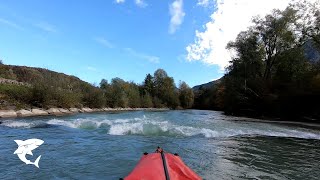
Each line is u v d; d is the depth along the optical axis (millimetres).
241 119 29672
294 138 14578
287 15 38438
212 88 84562
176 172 4391
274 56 40656
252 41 42812
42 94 28438
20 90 27156
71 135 12508
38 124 15984
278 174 7238
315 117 31109
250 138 13648
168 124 16625
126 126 14805
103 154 8812
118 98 50312
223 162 8328
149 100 69688
